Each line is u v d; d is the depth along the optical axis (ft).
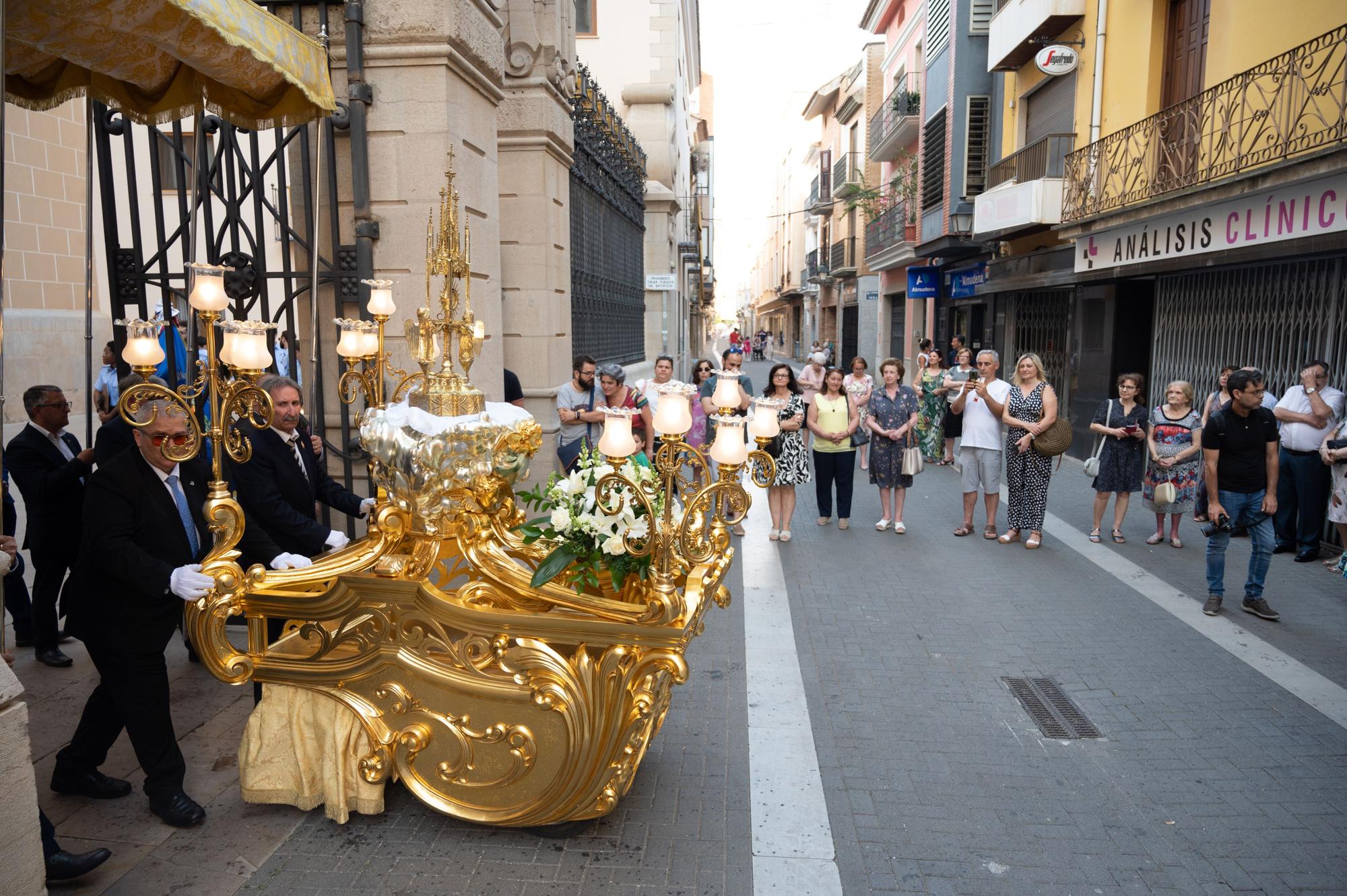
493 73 22.74
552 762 11.25
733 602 22.17
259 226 18.48
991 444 28.32
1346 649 18.86
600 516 11.64
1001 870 11.22
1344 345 26.89
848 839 11.87
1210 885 10.98
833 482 34.88
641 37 64.18
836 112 123.24
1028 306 52.75
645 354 60.39
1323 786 13.37
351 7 19.16
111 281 17.83
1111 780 13.55
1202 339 35.19
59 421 17.21
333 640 11.76
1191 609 21.52
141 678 11.48
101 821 11.93
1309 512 25.40
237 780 13.07
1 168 9.19
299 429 16.47
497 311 23.63
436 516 11.34
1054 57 43.29
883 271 93.71
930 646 19.15
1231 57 32.32
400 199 19.94
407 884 10.69
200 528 13.84
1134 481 27.76
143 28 11.35
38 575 16.92
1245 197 29.86
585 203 37.60
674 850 11.51
